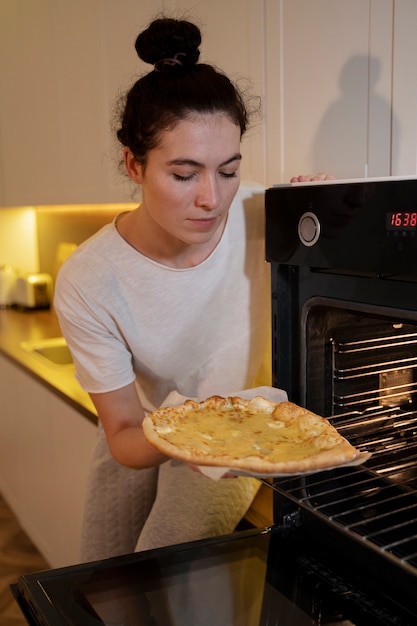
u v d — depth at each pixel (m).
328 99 1.15
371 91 1.06
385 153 1.04
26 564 2.64
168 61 0.94
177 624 0.78
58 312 1.16
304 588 0.84
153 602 0.82
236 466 0.71
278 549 0.94
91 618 0.79
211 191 0.92
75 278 1.13
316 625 0.77
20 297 3.41
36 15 2.34
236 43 1.37
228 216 1.15
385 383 0.97
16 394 2.58
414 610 0.78
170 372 1.27
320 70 1.16
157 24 0.95
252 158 1.38
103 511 1.57
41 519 2.52
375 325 0.97
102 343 1.16
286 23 1.23
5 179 2.90
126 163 1.04
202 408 0.91
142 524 1.58
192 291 1.16
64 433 2.10
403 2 0.98
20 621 2.33
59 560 2.38
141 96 0.94
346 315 0.97
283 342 0.99
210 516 1.27
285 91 1.26
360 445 0.95
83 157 2.15
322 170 1.19
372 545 0.65
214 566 0.90
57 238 3.28
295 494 0.96
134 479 1.53
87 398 1.93
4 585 2.52
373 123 1.06
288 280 0.97
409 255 0.74
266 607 0.81
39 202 2.56
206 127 0.90
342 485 0.92
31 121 2.53
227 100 0.92
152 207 0.97
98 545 1.59
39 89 2.40
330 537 0.91
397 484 0.84
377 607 0.80
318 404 0.98
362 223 0.80
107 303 1.13
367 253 0.80
